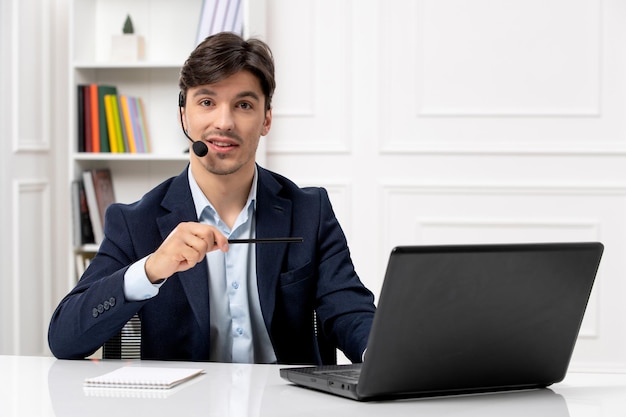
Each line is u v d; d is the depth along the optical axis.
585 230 4.82
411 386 1.63
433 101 4.88
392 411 1.55
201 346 2.21
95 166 5.04
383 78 4.89
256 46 2.20
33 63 5.05
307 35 4.93
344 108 4.92
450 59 4.86
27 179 5.00
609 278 4.81
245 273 2.31
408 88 4.88
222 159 2.21
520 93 4.83
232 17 4.68
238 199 2.30
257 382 1.81
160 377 1.80
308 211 2.38
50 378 1.86
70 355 2.10
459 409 1.58
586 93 4.80
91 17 5.02
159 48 5.05
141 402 1.61
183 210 2.28
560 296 1.68
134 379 1.77
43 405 1.59
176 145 5.03
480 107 4.85
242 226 2.32
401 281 1.53
